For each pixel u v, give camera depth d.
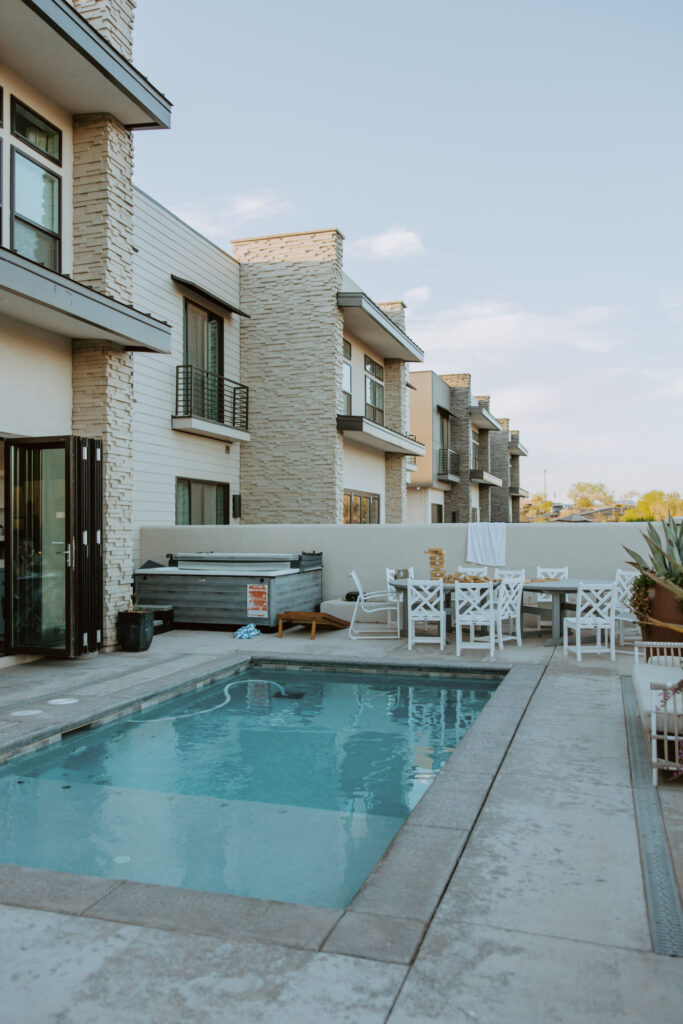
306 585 11.38
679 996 2.21
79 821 4.19
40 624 8.05
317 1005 2.19
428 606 9.41
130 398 9.36
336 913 2.76
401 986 2.28
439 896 2.88
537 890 2.93
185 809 4.39
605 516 58.81
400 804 4.48
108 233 8.85
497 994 2.23
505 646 9.12
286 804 4.48
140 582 10.99
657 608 7.19
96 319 7.91
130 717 6.45
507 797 3.99
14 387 7.99
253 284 15.80
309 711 6.79
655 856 3.25
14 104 8.03
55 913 2.79
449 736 5.98
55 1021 2.12
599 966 2.38
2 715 5.84
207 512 14.65
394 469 20.94
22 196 8.15
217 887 3.36
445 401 28.97
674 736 4.30
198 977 2.34
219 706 6.97
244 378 15.85
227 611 10.51
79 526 8.04
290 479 15.51
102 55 7.89
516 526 11.16
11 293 6.80
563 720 5.59
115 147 9.03
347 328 17.53
